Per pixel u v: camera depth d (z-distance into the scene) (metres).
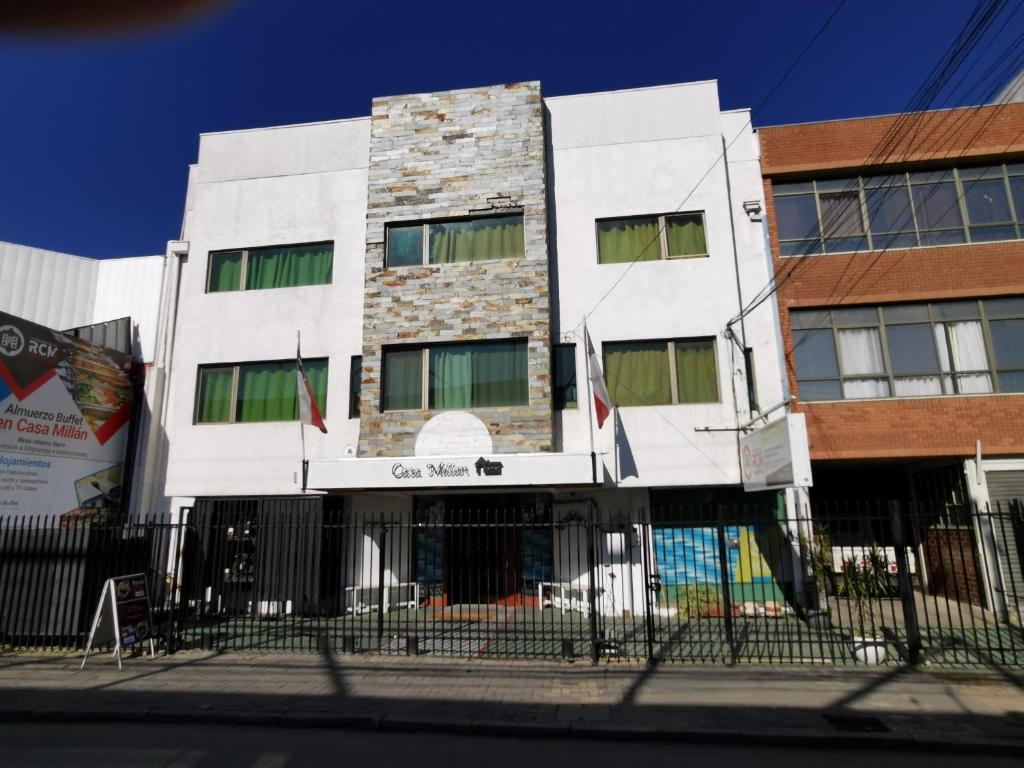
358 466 11.98
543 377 12.71
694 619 11.83
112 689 7.45
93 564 9.95
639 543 12.78
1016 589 11.63
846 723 6.13
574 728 6.05
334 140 15.02
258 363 14.35
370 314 13.50
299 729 6.34
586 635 10.23
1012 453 12.22
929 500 13.95
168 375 14.78
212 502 13.88
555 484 11.47
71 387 13.09
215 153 15.34
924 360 12.92
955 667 8.08
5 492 11.59
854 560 12.44
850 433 12.74
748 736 5.87
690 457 12.52
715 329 12.94
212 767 5.25
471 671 8.12
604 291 13.37
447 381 13.26
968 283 13.02
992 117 13.37
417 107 14.23
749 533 12.69
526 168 13.59
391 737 6.09
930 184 13.58
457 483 11.68
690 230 13.55
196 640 10.02
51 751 5.66
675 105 13.98
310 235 14.63
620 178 13.80
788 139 13.88
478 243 13.71
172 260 15.27
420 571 13.69
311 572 13.27
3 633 9.73
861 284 13.24
